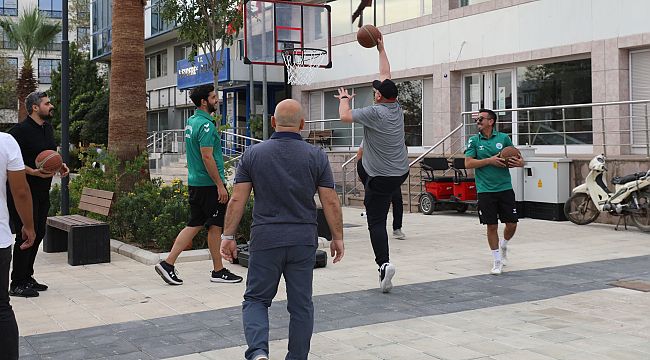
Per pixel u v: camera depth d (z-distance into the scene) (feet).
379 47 25.25
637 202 38.55
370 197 22.82
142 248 32.68
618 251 31.99
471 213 51.55
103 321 19.63
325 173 14.57
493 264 27.71
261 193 14.19
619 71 49.52
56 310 20.99
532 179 45.85
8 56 171.32
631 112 49.52
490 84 60.64
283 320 19.58
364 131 22.71
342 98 22.27
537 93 56.75
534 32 55.57
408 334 17.97
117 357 16.24
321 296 22.61
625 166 41.57
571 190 44.75
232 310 20.83
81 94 126.11
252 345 13.56
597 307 20.79
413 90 68.59
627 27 49.01
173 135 103.81
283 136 14.43
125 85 38.09
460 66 62.08
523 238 36.68
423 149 67.05
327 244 33.45
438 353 16.26
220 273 25.14
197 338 17.78
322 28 58.85
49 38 146.00
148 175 38.11
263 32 56.85
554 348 16.57
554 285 24.14
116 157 37.91
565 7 53.11
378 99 22.88
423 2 66.85
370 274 26.61
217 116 37.47
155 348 16.92
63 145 36.99
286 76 40.11
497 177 26.16
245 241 33.17
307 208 14.33
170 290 23.80
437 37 64.44
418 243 35.32
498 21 58.54
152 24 110.83
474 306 21.11
